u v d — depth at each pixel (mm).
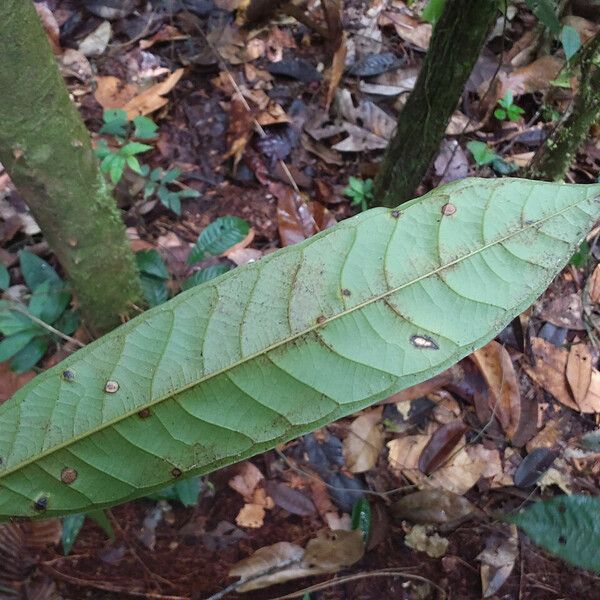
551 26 580
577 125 783
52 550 679
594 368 892
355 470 783
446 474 795
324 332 228
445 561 732
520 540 750
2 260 858
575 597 723
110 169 822
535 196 236
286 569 694
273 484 758
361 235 236
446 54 685
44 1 1132
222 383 226
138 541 705
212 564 702
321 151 1045
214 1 1180
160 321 231
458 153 1056
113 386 227
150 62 1108
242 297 231
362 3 1238
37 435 226
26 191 503
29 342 753
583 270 958
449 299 229
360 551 703
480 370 850
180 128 1048
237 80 1105
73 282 633
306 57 1157
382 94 1134
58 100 455
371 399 224
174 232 937
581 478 811
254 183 1002
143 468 228
